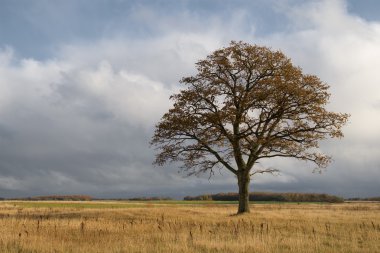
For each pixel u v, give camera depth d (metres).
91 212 36.50
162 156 37.59
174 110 36.78
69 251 14.17
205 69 37.38
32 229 19.97
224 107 35.34
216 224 25.17
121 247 14.91
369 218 31.45
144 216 32.34
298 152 36.53
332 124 35.53
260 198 133.88
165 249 14.68
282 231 21.42
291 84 34.50
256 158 36.88
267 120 35.50
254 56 36.78
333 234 20.28
